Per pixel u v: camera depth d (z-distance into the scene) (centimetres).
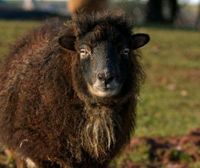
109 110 880
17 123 916
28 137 907
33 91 903
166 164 1322
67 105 881
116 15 893
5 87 963
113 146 905
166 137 1510
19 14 4394
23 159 958
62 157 901
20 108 912
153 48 3422
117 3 3641
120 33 864
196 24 6222
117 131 899
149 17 5769
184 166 1309
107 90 823
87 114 883
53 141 891
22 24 3656
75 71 868
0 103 960
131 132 962
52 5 7162
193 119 1870
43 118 890
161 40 3756
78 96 877
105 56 838
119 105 892
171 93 2328
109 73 820
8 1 8144
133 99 926
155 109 1978
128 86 884
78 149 895
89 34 858
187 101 2195
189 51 3484
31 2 6084
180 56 3284
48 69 898
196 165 1304
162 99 2183
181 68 2930
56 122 884
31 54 955
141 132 1562
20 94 919
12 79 952
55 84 886
